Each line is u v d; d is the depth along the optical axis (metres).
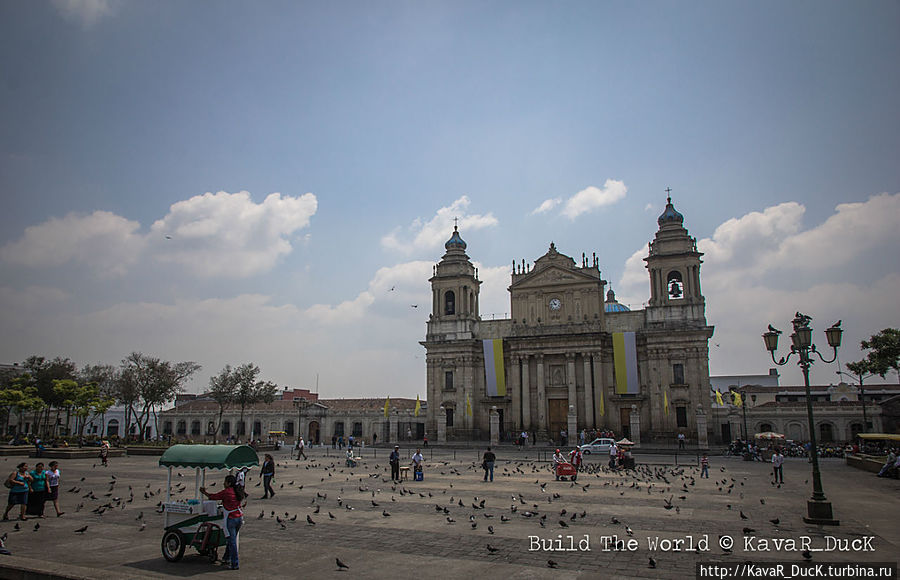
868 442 54.25
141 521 21.33
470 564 15.35
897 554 16.41
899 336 54.00
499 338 85.56
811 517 21.02
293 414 100.56
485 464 35.22
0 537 17.78
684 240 77.88
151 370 78.12
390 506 25.03
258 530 19.73
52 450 51.78
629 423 76.62
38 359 86.88
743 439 71.38
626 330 79.75
